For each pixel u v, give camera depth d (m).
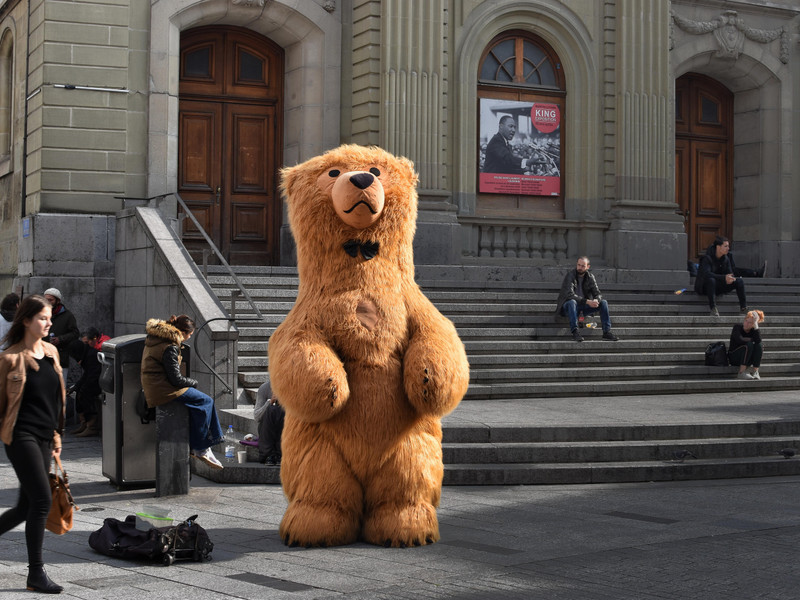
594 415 11.20
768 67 21.84
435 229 18.11
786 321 16.56
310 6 18.27
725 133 22.61
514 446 9.77
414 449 6.69
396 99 18.11
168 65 17.12
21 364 5.66
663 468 9.64
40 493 5.60
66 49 16.45
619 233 19.53
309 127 18.47
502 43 19.62
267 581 5.76
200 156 18.53
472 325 14.62
